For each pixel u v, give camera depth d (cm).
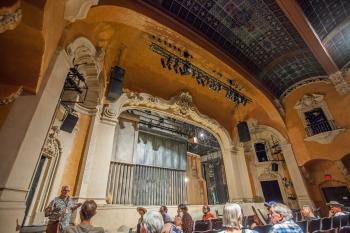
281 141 1248
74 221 597
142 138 1120
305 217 558
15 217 307
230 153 1311
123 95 945
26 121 347
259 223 752
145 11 689
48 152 578
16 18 278
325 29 845
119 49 908
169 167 1166
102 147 786
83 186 671
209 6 792
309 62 1091
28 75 363
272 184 1293
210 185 1526
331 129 1060
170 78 1146
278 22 867
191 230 523
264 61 1091
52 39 376
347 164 1041
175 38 807
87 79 746
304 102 1192
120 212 718
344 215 555
